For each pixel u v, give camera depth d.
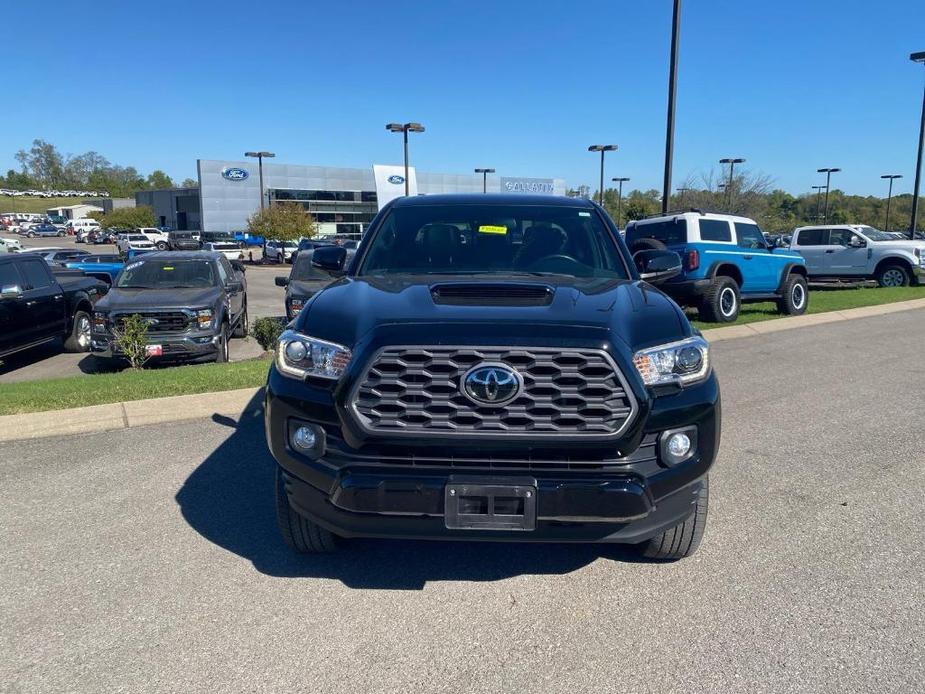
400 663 2.81
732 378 7.91
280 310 19.69
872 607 3.18
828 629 3.00
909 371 8.23
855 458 5.21
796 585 3.38
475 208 4.48
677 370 2.93
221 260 12.09
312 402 2.95
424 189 69.12
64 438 5.76
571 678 2.71
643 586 3.39
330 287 3.68
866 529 4.00
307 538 3.52
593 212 4.50
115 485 4.73
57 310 11.41
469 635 3.00
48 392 6.56
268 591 3.37
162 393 6.61
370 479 2.82
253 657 2.85
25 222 101.75
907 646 2.87
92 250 62.81
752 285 12.61
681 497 3.01
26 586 3.42
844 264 20.19
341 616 3.15
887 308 14.28
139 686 2.67
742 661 2.79
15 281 10.45
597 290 3.40
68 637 2.99
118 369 10.59
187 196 92.25
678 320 3.16
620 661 2.81
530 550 3.79
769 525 4.06
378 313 3.01
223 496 4.54
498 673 2.74
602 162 42.66
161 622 3.11
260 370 7.63
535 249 4.18
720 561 3.63
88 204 144.88
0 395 6.49
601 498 2.78
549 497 2.77
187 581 3.47
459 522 2.81
